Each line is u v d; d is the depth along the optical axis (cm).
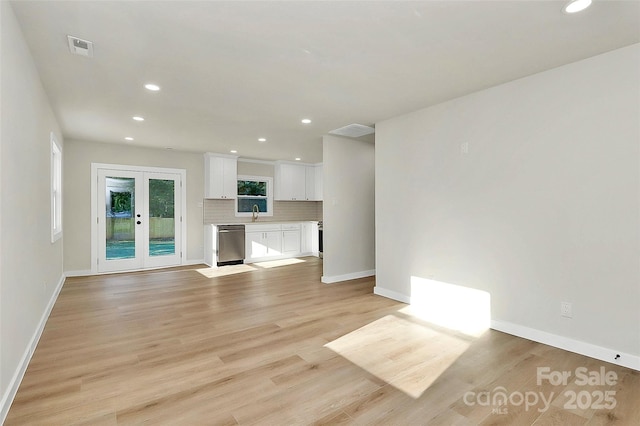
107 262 607
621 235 249
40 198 303
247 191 797
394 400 203
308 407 196
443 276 371
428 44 242
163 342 293
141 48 247
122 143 597
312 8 198
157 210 659
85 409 195
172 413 191
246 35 229
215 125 466
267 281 541
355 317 360
